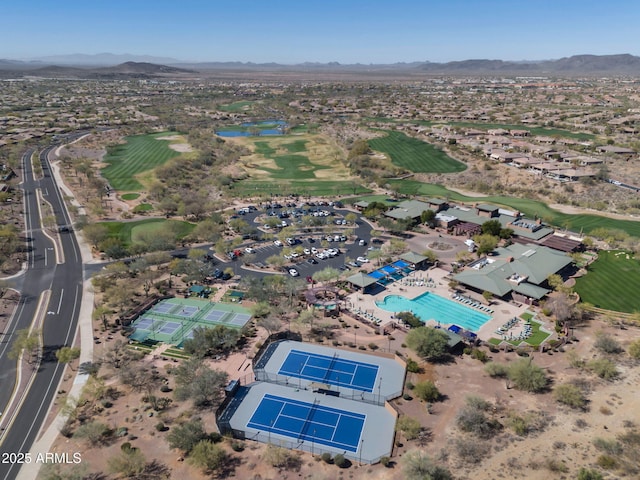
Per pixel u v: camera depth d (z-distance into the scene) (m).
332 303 114.56
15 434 72.00
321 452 69.06
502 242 151.25
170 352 93.94
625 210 182.62
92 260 139.50
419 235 162.12
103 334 100.19
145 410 76.50
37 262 137.62
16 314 108.25
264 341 97.31
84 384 83.69
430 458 65.31
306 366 90.50
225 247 141.75
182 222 173.62
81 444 69.25
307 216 171.88
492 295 117.44
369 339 99.62
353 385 84.94
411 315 103.12
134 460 62.75
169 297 118.06
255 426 74.69
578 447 66.56
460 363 89.81
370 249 148.75
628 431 69.56
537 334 100.69
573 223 171.00
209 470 64.19
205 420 74.56
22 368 88.44
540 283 118.75
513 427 70.88
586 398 77.81
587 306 107.50
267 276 126.25
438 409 76.69
